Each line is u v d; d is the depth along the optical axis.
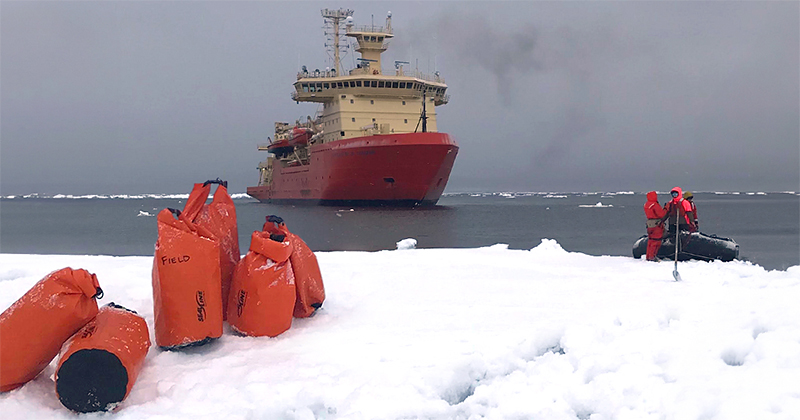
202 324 4.04
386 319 4.97
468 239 32.25
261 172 77.31
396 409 3.10
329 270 7.80
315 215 48.16
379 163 46.97
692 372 3.44
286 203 65.50
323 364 3.75
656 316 4.78
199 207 4.83
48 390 3.37
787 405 2.89
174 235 4.06
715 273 7.41
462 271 7.74
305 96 53.88
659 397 3.16
